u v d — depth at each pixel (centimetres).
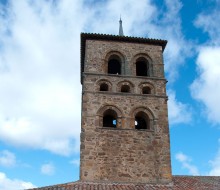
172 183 2456
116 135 2591
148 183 2438
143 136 2619
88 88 2745
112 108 2694
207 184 2486
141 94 2780
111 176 2439
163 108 2759
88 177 2414
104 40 3022
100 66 2881
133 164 2505
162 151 2584
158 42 3078
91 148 2516
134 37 3031
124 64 2936
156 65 2969
